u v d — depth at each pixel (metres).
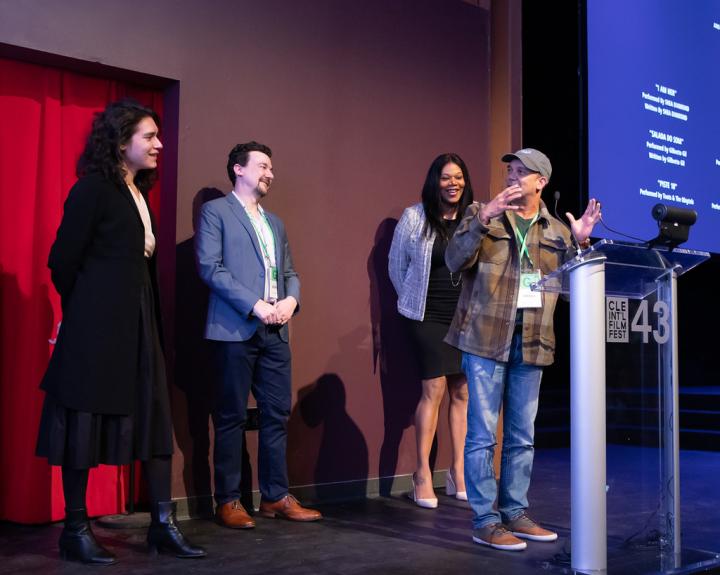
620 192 4.86
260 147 3.23
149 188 2.80
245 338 3.08
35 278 3.10
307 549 2.78
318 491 3.63
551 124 6.07
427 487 3.57
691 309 7.10
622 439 2.51
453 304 3.57
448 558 2.68
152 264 2.73
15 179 3.11
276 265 3.23
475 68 4.35
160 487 2.68
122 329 2.54
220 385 3.12
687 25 5.28
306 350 3.64
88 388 2.48
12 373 3.08
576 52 6.16
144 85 3.40
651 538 2.56
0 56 3.07
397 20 4.05
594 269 2.42
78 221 2.50
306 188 3.68
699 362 7.13
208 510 3.32
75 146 3.23
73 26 3.08
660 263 2.53
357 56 3.89
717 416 5.75
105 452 2.57
